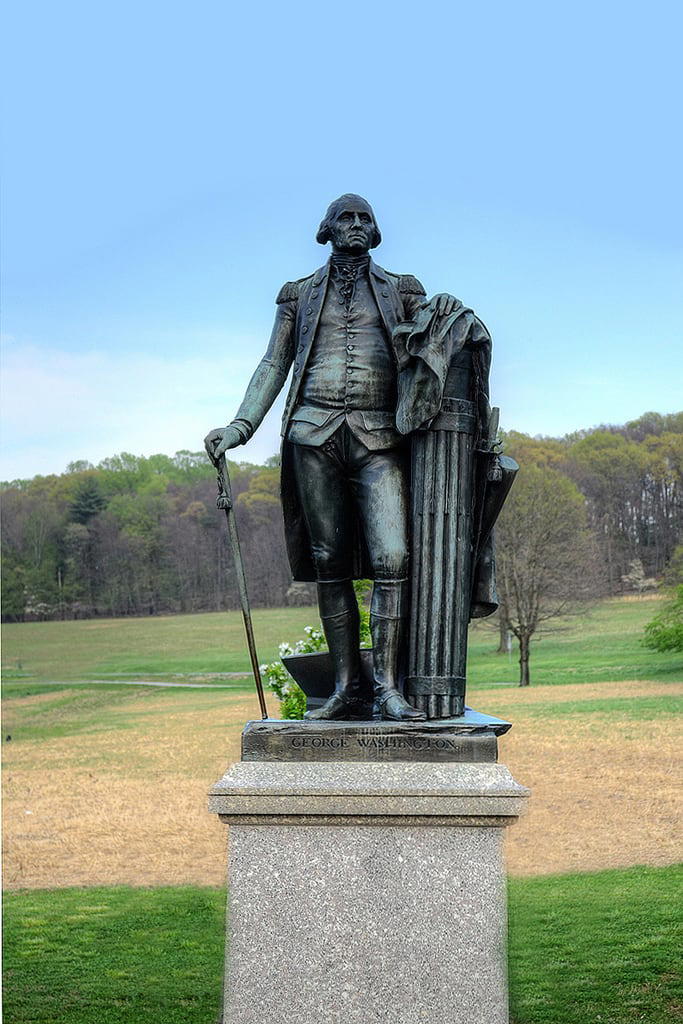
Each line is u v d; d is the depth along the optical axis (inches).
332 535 161.8
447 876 141.3
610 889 336.2
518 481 908.0
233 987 141.3
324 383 161.2
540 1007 237.1
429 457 155.7
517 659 918.4
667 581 901.2
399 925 140.6
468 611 157.6
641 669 795.4
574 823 416.2
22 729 702.5
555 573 891.4
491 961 140.2
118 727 703.7
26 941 300.4
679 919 303.6
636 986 250.7
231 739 646.5
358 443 158.6
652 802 434.9
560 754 525.7
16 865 386.6
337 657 163.2
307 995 140.6
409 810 140.6
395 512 156.4
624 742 545.3
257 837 143.0
